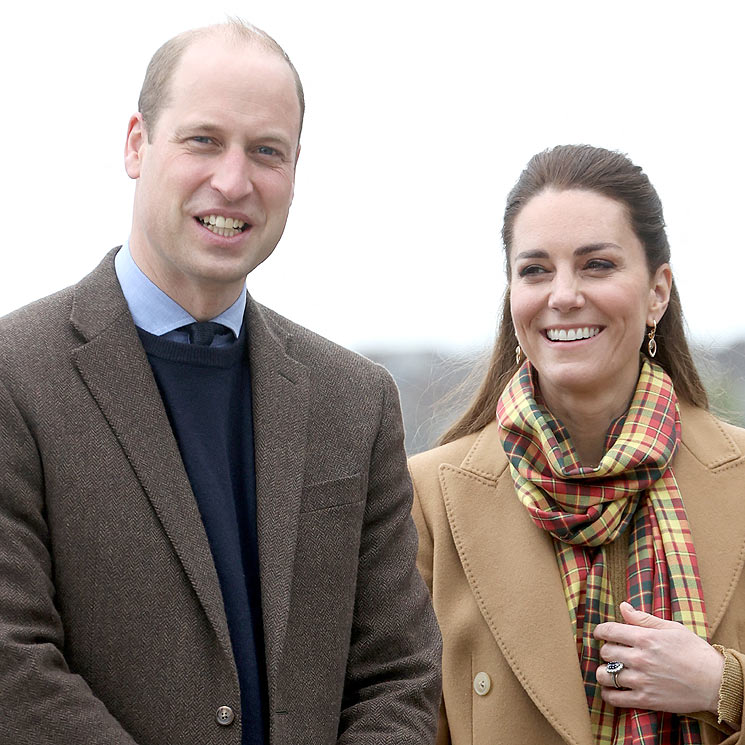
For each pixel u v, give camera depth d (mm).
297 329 6332
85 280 5746
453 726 7191
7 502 5160
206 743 5270
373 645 6000
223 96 5512
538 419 7234
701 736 6691
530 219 7121
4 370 5312
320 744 5637
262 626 5605
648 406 7297
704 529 7078
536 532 7230
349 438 6012
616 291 6992
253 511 5723
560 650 6910
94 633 5238
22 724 4934
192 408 5660
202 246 5539
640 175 7211
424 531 7578
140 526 5324
